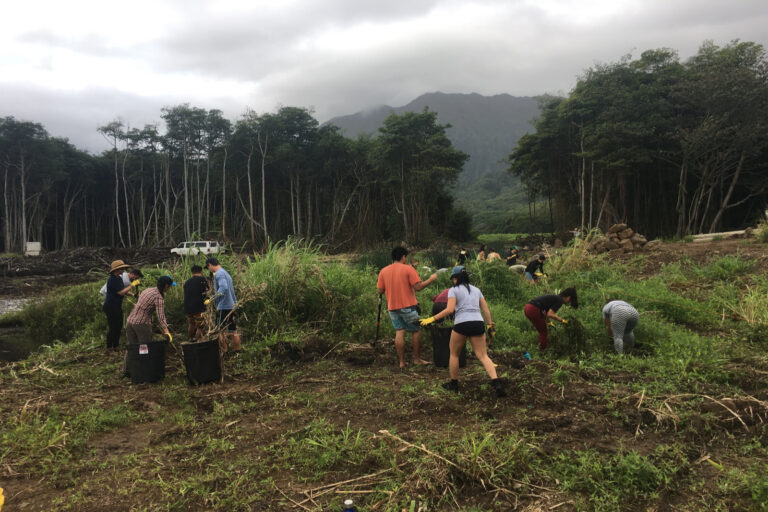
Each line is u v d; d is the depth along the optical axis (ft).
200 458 11.87
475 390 15.94
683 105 105.50
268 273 27.78
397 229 165.89
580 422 13.08
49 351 25.08
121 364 22.49
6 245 168.04
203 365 18.78
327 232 171.53
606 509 9.23
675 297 29.71
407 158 156.97
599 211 126.41
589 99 118.32
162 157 189.37
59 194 196.13
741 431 12.69
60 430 13.91
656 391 14.94
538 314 21.31
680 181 106.42
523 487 10.07
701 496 9.76
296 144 170.19
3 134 155.02
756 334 23.40
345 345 23.26
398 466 10.89
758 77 96.58
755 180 104.88
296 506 9.65
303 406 15.64
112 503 9.98
